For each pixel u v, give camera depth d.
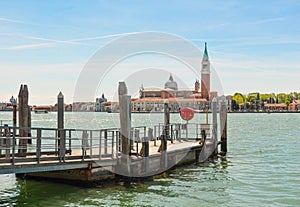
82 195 16.23
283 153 31.17
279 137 48.72
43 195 16.19
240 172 22.23
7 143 16.59
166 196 16.61
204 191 17.66
